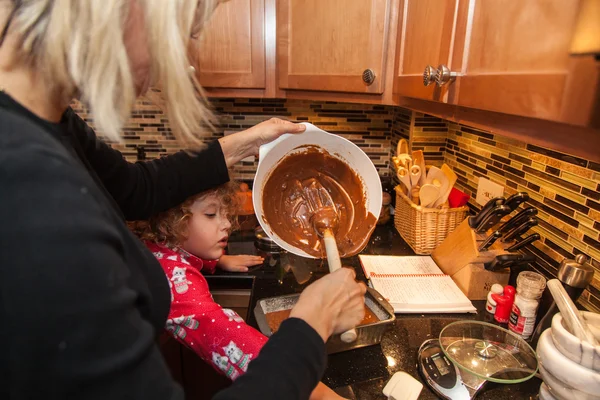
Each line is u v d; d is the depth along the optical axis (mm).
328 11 1149
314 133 845
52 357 327
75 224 337
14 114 375
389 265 1218
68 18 374
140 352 372
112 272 357
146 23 423
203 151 940
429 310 1007
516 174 1136
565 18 457
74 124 687
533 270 1066
